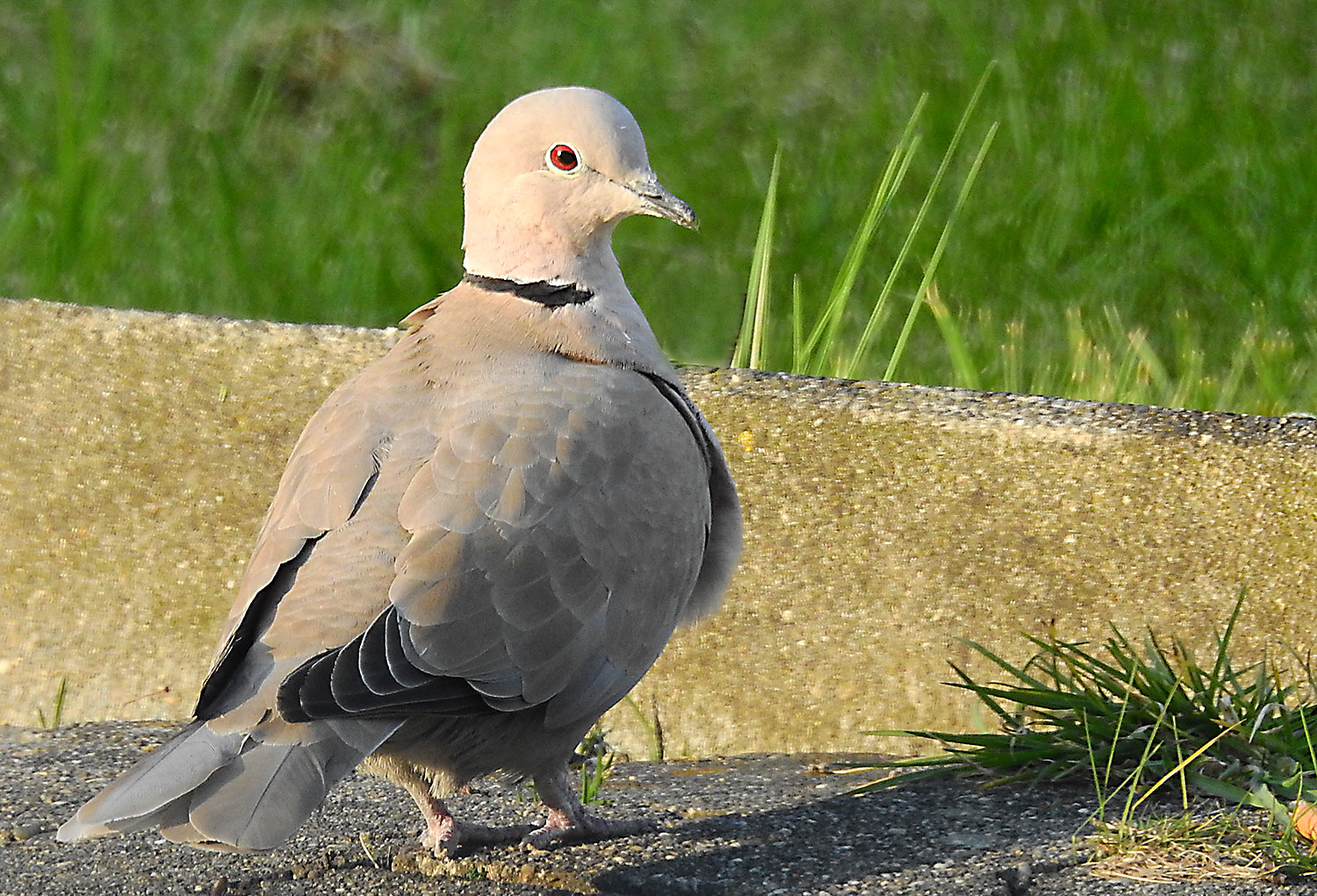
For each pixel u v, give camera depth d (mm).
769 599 9578
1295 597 9414
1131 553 9594
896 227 15891
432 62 18828
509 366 7742
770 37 19188
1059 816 7758
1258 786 7699
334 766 6418
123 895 7215
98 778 8469
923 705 9289
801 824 7812
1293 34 18609
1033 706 8617
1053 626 9453
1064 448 9859
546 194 8266
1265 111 17203
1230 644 9328
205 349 10445
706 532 8008
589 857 7535
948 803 8016
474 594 6945
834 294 12055
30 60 18672
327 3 19734
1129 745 8133
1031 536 9672
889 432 10008
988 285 15125
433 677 6730
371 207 16297
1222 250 15391
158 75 18453
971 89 17828
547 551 7172
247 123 17672
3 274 15133
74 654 9672
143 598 9797
